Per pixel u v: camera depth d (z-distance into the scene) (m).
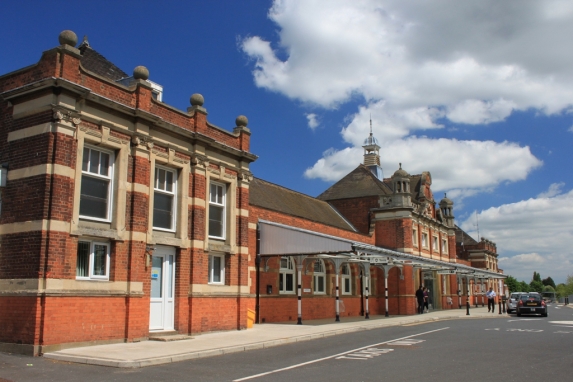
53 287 12.08
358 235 33.97
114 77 18.38
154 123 15.38
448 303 44.84
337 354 12.76
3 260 12.59
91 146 13.85
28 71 13.41
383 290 35.00
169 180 16.48
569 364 11.11
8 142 13.27
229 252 18.36
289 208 29.41
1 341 12.14
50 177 12.45
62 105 12.73
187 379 9.24
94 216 13.71
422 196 41.12
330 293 29.00
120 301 13.86
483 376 9.59
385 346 14.49
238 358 12.06
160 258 15.85
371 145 46.69
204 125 17.84
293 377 9.45
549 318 29.38
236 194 19.14
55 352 11.72
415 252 38.47
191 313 16.30
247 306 19.05
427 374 9.78
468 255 63.75
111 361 10.66
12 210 12.73
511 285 118.06
